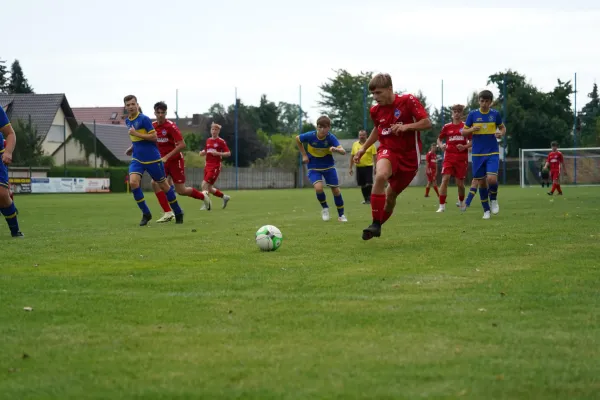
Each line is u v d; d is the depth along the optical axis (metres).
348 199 31.23
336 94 90.31
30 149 54.88
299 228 13.82
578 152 52.22
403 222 14.93
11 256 9.48
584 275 7.38
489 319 5.38
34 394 3.77
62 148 61.69
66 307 5.96
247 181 66.81
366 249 9.92
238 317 5.55
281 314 5.63
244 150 81.62
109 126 67.38
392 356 4.39
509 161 59.66
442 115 60.12
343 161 75.62
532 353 4.43
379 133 10.36
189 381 3.95
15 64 95.19
